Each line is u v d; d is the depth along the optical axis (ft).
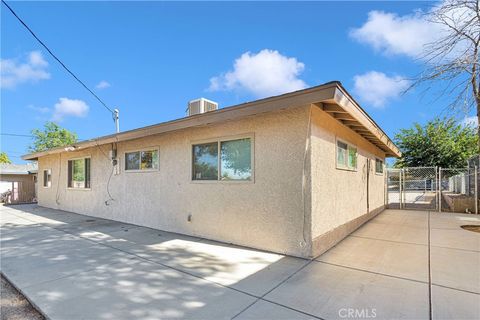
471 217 29.96
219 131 19.08
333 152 18.01
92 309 9.40
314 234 14.97
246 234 17.42
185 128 19.99
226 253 15.93
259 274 12.53
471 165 41.32
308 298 10.06
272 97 14.15
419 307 9.30
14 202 54.54
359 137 24.63
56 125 98.27
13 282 11.84
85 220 28.58
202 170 20.34
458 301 9.73
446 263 13.94
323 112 16.60
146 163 25.17
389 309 9.19
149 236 20.68
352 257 15.06
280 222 15.87
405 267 13.39
